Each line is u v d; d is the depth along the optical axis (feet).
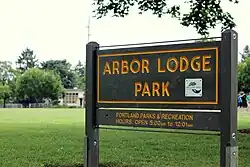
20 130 65.51
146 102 20.71
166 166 32.09
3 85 319.68
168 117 20.02
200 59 19.17
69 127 73.61
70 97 357.61
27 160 34.27
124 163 33.09
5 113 164.45
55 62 406.82
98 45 22.56
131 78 21.24
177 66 19.83
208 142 47.32
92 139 22.58
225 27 61.11
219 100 18.56
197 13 61.36
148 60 20.71
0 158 35.14
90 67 22.61
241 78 223.51
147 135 55.52
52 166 31.65
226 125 18.25
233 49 18.29
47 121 100.83
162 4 62.85
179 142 47.29
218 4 60.13
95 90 22.56
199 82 19.16
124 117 21.44
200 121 19.10
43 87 321.73
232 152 18.19
